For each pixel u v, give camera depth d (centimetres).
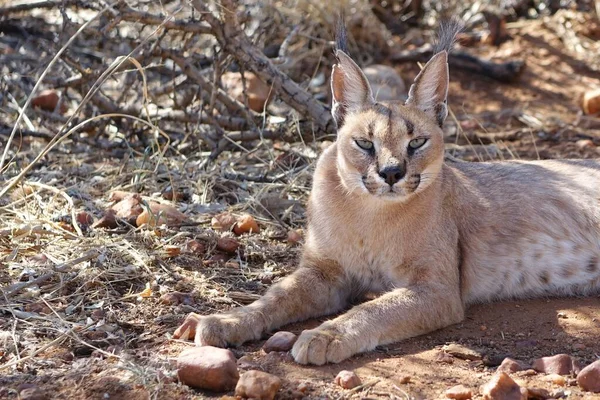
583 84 1697
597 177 1070
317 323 922
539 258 1012
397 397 746
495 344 868
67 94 1494
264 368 795
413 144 901
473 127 1533
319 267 958
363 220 927
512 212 1014
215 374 750
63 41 1394
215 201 1209
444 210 954
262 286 987
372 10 1902
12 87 1545
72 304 916
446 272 929
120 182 1252
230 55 1344
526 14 1920
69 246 1030
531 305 987
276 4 1731
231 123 1377
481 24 1891
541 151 1435
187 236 1077
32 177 1255
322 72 1692
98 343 845
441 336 890
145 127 1399
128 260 1006
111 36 1537
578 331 898
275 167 1311
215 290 962
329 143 1353
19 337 845
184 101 1420
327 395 745
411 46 1828
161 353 823
